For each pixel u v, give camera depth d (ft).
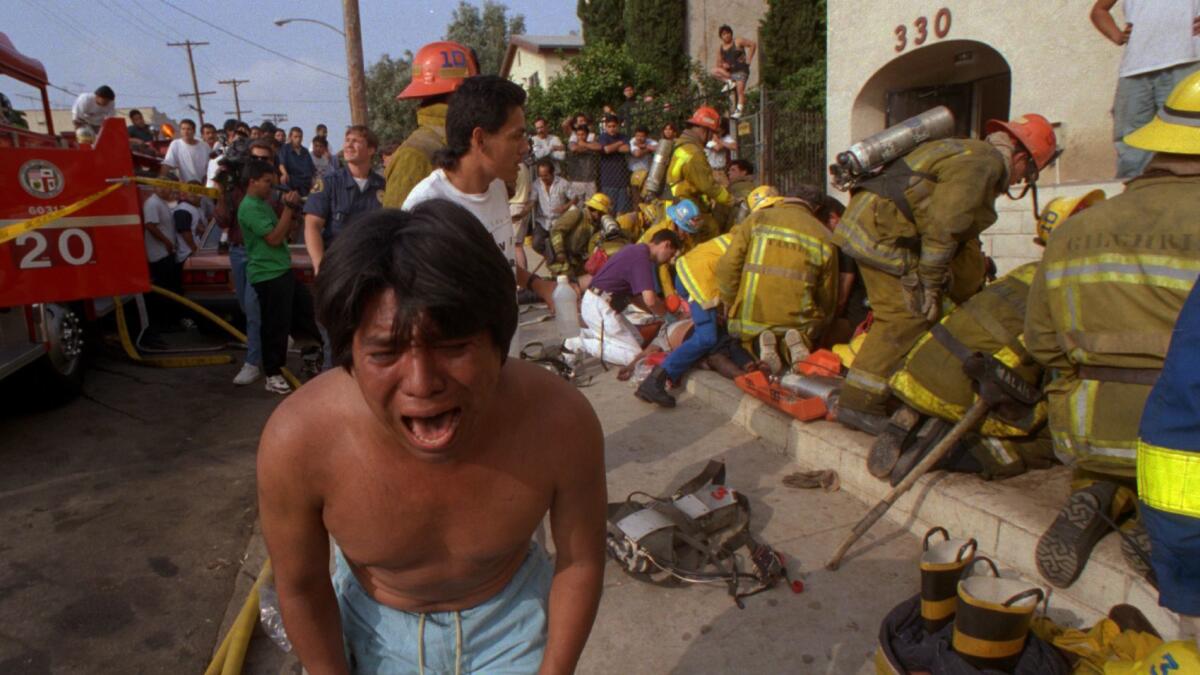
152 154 28.60
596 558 4.85
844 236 12.31
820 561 10.39
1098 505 8.43
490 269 3.54
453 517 4.30
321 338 21.06
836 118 29.37
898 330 11.96
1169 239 7.54
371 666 4.98
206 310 24.99
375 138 17.58
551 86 62.18
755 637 8.98
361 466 4.09
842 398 12.70
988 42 22.98
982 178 11.09
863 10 27.48
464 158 8.35
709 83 56.34
